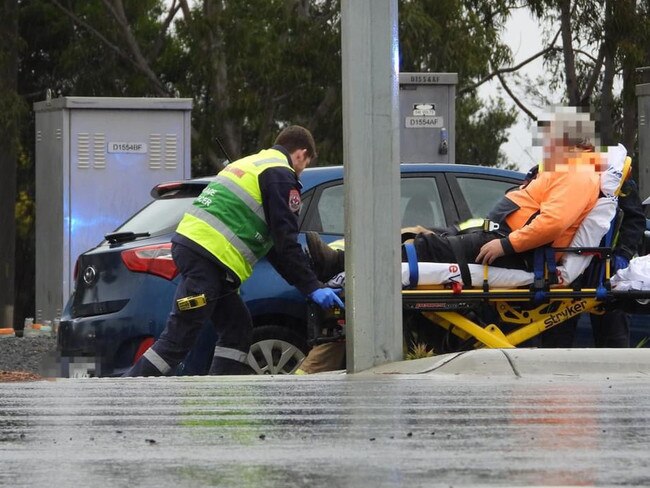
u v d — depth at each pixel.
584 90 82.19
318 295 25.55
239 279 26.00
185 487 12.37
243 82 80.00
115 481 12.71
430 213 30.08
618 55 74.81
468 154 106.06
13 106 78.88
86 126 50.66
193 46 83.38
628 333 28.00
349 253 23.59
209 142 82.94
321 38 79.38
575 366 22.95
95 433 15.93
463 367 23.00
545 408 18.03
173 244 26.05
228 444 14.98
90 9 88.75
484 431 15.84
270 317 28.66
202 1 82.00
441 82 52.78
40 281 53.62
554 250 26.11
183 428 16.31
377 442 15.05
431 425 16.41
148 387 21.50
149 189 51.12
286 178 25.66
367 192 23.58
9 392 20.78
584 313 28.28
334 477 12.83
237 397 19.81
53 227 51.69
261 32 80.81
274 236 25.61
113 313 28.39
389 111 23.77
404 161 52.69
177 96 89.62
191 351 28.12
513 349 23.41
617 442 14.91
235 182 25.88
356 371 23.59
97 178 50.69
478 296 25.88
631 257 27.16
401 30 74.94
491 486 12.30
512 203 26.64
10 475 13.06
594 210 26.31
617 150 27.16
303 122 83.38
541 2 75.31
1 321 82.19
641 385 21.00
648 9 75.56
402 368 23.53
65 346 29.33
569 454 14.09
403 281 25.86
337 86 81.62
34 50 92.69
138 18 92.00
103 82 88.44
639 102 51.53
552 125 26.41
